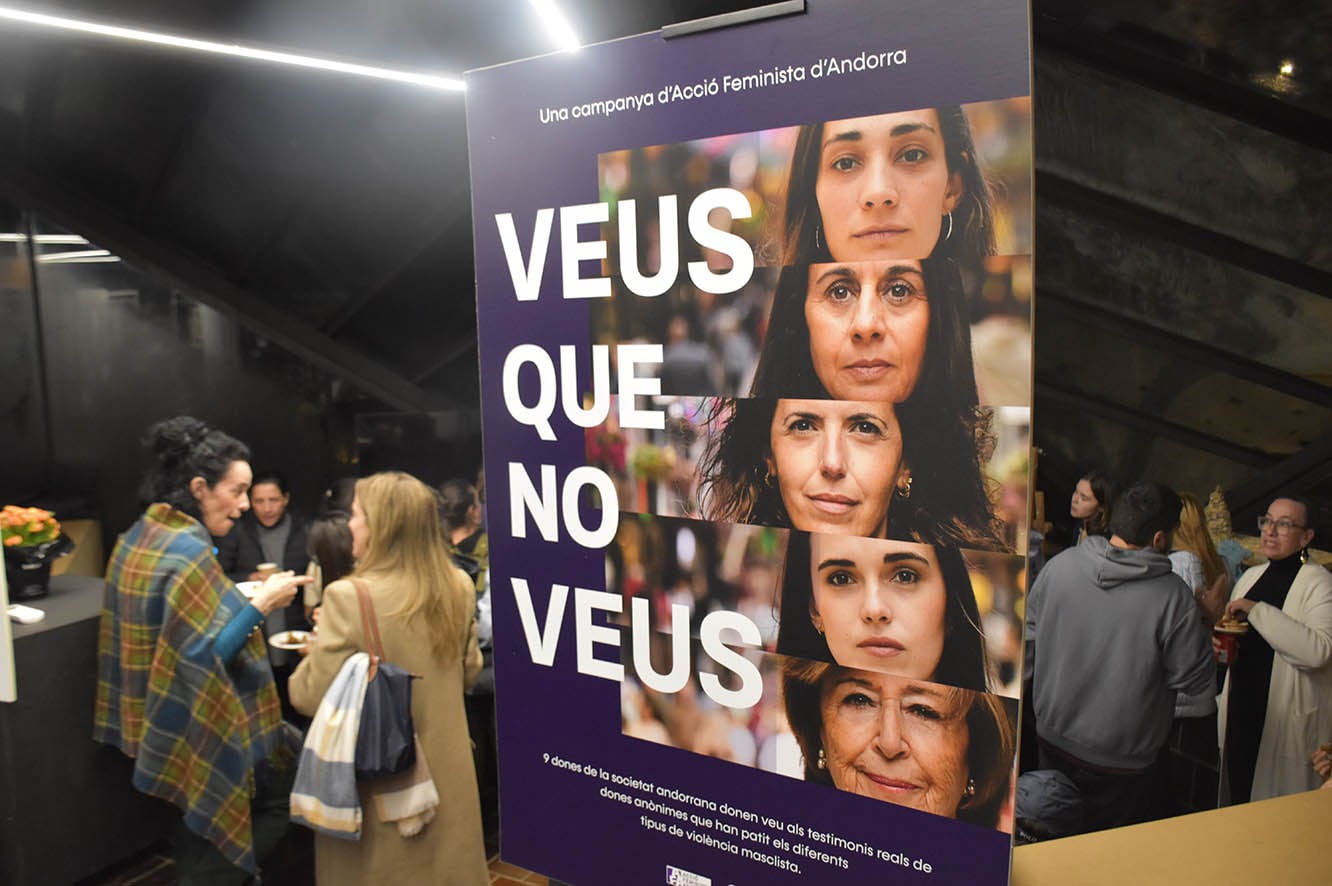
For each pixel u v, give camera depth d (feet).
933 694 1.97
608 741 2.47
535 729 2.61
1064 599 6.96
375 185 12.44
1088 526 9.09
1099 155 11.41
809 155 1.99
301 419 14.47
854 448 2.00
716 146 2.11
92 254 12.76
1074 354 12.86
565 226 2.37
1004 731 1.89
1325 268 11.21
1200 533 8.60
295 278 13.84
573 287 2.38
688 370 2.21
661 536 2.30
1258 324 11.87
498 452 2.58
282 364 14.26
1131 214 11.68
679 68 2.14
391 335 14.56
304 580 7.23
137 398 13.38
